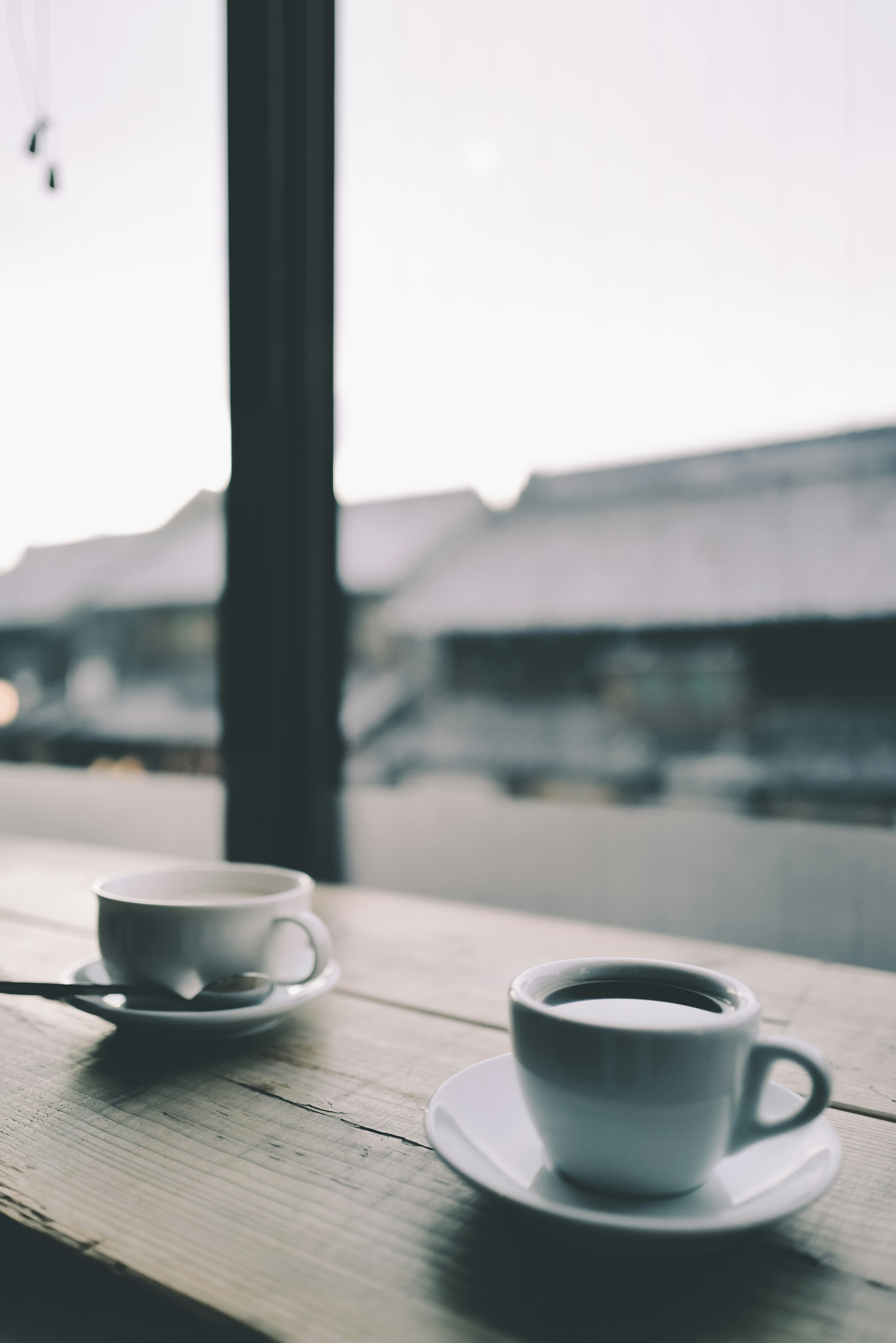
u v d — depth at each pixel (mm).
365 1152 330
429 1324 235
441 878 1768
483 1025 460
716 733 7652
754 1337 233
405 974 544
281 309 1104
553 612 9023
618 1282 256
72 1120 351
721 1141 270
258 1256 264
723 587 8062
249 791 1093
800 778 6066
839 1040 448
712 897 1671
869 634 7137
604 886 1831
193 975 425
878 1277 260
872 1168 323
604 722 8211
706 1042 258
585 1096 265
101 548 7582
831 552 7441
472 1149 292
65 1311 269
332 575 1140
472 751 8219
